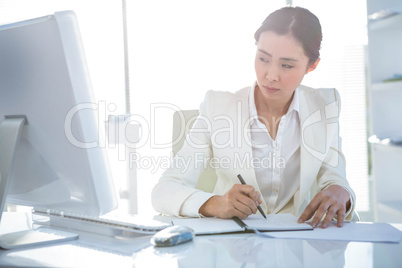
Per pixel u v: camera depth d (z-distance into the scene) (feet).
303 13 3.95
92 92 2.76
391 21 7.79
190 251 2.65
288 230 3.18
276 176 4.57
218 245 2.79
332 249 2.66
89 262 2.43
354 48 12.80
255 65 4.22
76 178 2.82
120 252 2.64
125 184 11.71
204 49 13.05
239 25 12.98
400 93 8.46
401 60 8.38
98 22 12.85
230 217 3.53
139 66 12.99
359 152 12.94
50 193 3.04
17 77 2.83
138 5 12.93
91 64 12.84
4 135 2.91
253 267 2.31
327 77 12.87
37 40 2.67
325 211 3.40
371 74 8.47
